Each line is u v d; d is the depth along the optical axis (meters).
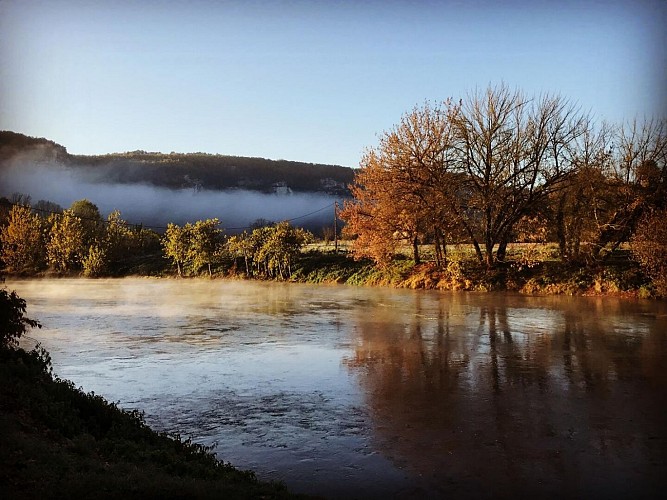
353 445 10.66
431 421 12.05
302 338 22.81
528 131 42.34
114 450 8.17
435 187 43.56
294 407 13.14
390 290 44.75
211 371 16.88
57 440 8.20
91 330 25.44
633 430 11.37
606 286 37.31
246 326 26.45
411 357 18.73
